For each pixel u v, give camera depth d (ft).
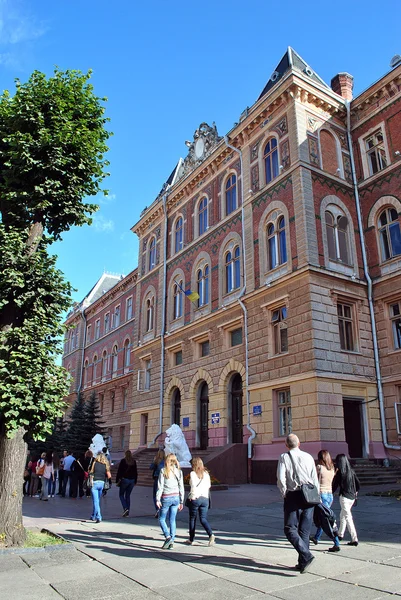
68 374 34.24
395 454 64.95
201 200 101.14
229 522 36.76
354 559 24.68
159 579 22.11
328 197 74.54
